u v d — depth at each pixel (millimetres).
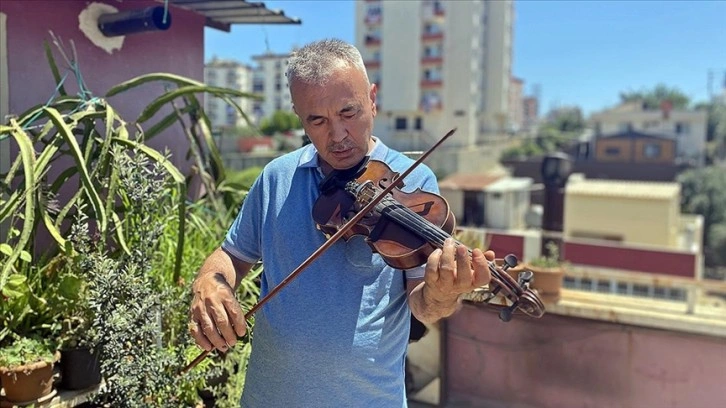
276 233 1469
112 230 2164
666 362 3359
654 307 3574
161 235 2236
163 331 2174
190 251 2521
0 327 2016
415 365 3949
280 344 1401
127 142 2258
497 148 29359
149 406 1943
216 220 2801
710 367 3250
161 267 2354
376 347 1367
